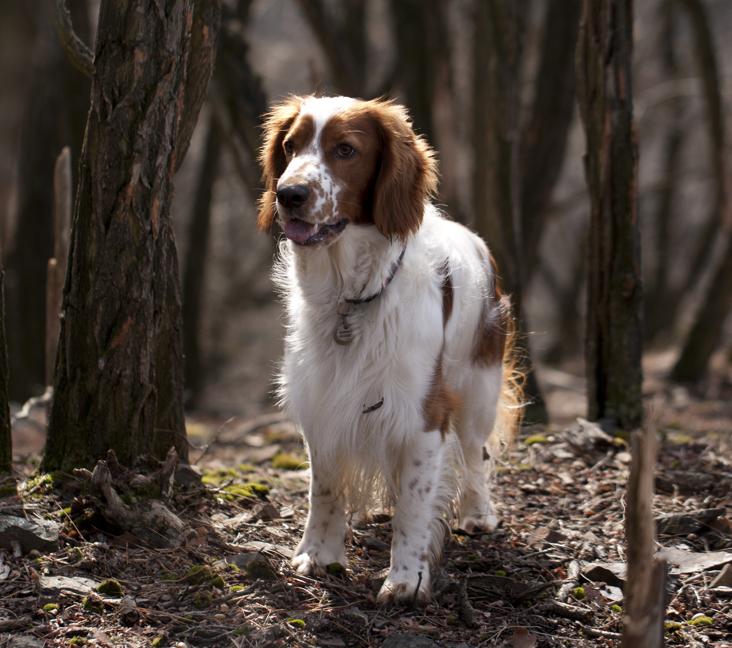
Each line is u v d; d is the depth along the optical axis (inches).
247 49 494.0
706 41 711.1
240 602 205.0
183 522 232.4
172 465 237.8
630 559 159.3
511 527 264.1
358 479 226.1
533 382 387.5
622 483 289.9
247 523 247.0
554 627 208.2
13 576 205.5
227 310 1111.0
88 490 231.1
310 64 532.4
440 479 219.3
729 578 223.0
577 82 330.0
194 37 242.4
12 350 684.1
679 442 336.8
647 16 1120.8
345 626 200.7
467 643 198.2
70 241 235.6
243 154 492.7
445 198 658.2
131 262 228.8
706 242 987.3
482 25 512.1
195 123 251.4
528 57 855.1
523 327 388.2
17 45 933.2
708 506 270.8
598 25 320.2
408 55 661.9
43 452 248.4
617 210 326.3
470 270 245.4
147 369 235.6
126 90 222.8
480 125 526.3
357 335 212.1
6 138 981.2
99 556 215.6
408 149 215.6
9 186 1001.5
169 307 246.4
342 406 213.8
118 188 225.9
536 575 231.8
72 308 234.4
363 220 212.8
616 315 331.6
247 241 1169.4
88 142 228.2
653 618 156.6
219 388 959.6
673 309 1034.1
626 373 333.7
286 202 204.1
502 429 280.2
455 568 233.9
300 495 283.4
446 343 228.5
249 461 343.9
